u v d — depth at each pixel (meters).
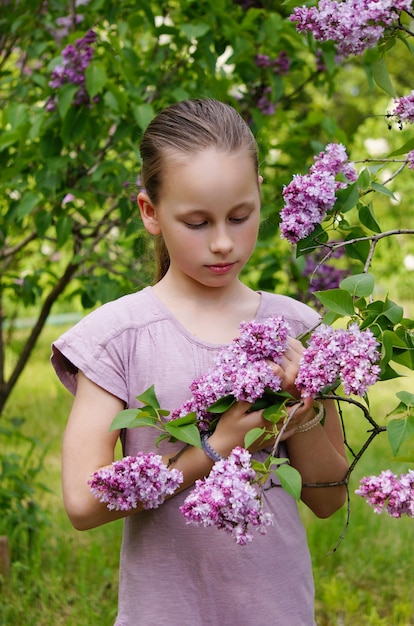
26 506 3.71
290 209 1.45
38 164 3.27
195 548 1.48
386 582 3.28
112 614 2.85
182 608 1.49
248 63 3.24
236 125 1.49
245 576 1.49
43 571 3.28
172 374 1.52
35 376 7.00
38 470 3.59
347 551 3.46
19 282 3.94
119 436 1.63
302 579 1.54
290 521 1.55
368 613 3.04
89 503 1.45
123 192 3.10
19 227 3.46
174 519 1.49
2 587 3.09
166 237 1.49
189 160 1.42
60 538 3.50
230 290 1.60
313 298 3.06
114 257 3.84
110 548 3.51
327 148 1.57
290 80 4.00
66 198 3.05
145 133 1.55
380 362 1.28
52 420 5.47
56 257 4.48
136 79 3.11
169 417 1.37
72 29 3.24
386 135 7.98
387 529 3.64
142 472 1.25
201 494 1.16
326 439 1.56
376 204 8.14
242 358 1.34
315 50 3.13
